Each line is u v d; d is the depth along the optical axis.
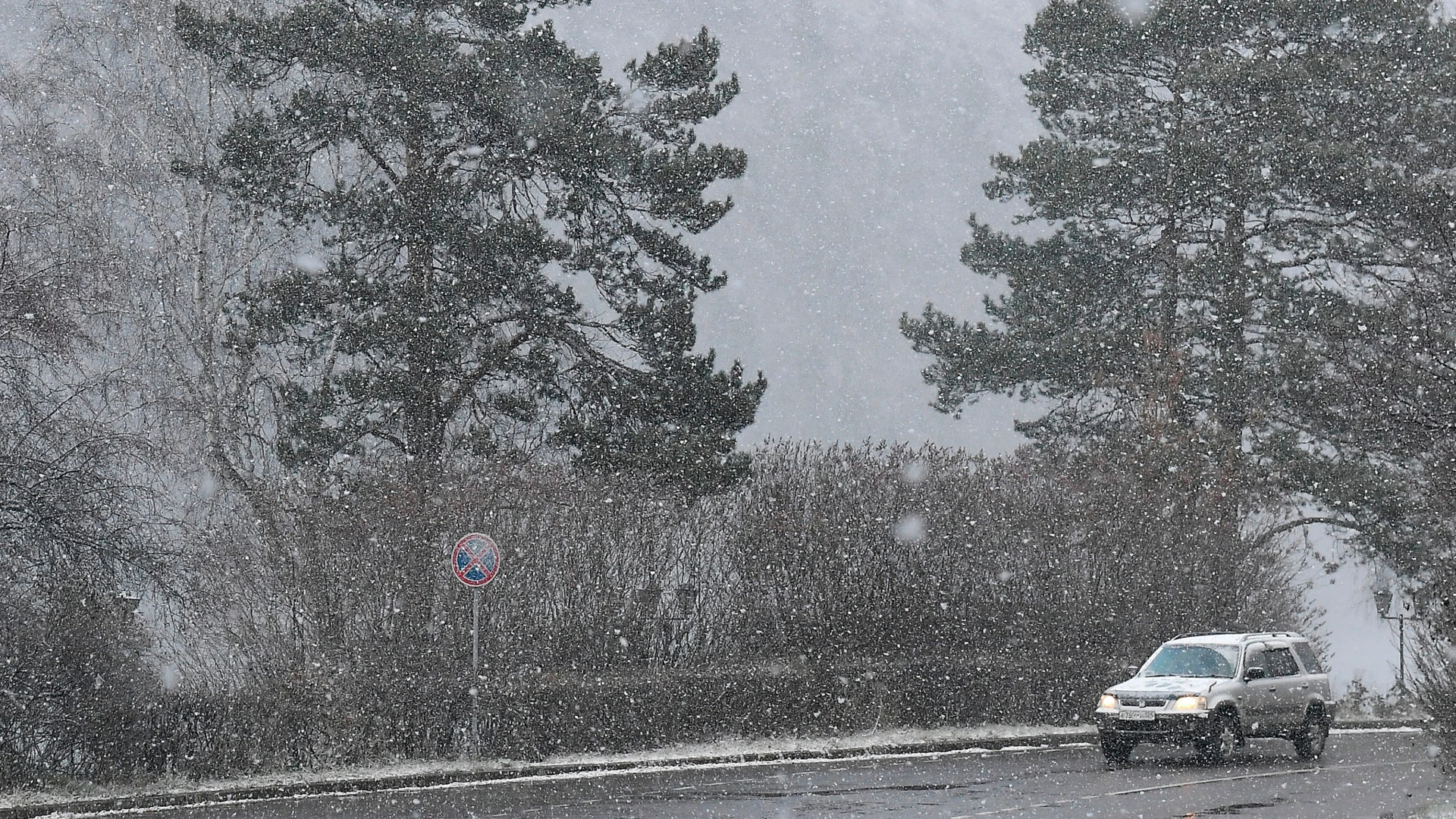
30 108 55.53
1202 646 42.44
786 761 41.06
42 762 32.06
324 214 52.16
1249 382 64.12
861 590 47.16
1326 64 68.50
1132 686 40.41
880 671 46.75
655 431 50.41
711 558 45.59
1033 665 50.12
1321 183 65.75
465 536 38.44
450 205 51.47
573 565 41.75
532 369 52.06
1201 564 53.19
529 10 57.44
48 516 33.16
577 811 29.78
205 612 36.12
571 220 53.88
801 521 47.09
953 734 46.44
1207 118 71.00
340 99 52.62
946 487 50.16
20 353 36.00
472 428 49.44
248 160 50.94
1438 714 27.84
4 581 32.28
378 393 49.06
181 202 56.62
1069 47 75.44
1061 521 51.22
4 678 31.33
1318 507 64.38
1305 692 42.75
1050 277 75.75
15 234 39.66
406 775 35.06
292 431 49.25
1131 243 74.81
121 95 56.38
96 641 32.62
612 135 52.16
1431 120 64.88
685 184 52.50
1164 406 58.59
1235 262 69.00
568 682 39.97
